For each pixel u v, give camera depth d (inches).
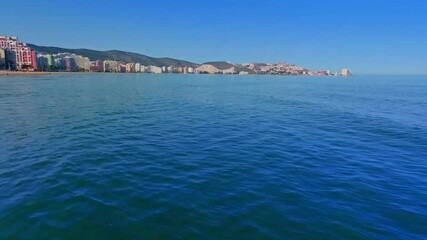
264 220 346.0
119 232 313.6
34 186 427.8
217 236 311.1
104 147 660.1
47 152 612.1
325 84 4778.5
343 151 665.0
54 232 310.3
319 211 371.6
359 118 1189.7
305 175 502.3
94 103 1579.7
